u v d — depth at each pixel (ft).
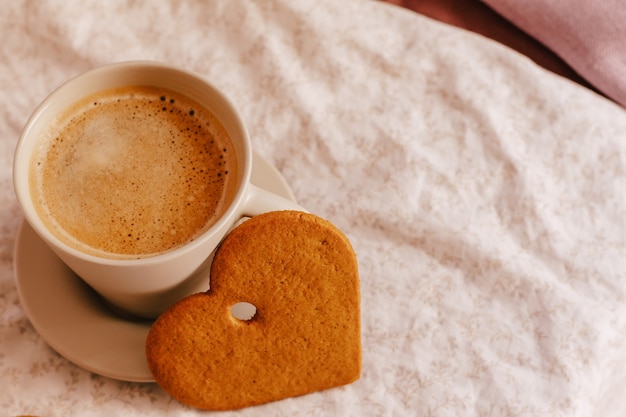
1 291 1.72
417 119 1.89
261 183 1.72
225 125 1.60
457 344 1.72
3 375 1.66
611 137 1.89
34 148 1.55
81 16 1.92
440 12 2.10
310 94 1.90
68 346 1.62
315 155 1.86
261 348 1.60
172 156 1.59
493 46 1.95
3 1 1.91
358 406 1.67
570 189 1.85
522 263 1.78
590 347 1.72
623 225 1.83
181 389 1.61
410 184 1.83
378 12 1.98
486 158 1.87
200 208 1.57
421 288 1.76
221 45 1.94
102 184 1.57
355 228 1.81
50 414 1.65
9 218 1.76
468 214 1.82
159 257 1.48
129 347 1.63
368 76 1.93
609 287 1.78
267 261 1.56
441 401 1.68
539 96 1.91
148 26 1.94
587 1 1.96
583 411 1.68
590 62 1.98
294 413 1.66
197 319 1.57
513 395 1.68
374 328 1.73
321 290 1.58
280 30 1.95
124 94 1.62
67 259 1.50
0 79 1.87
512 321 1.74
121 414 1.65
